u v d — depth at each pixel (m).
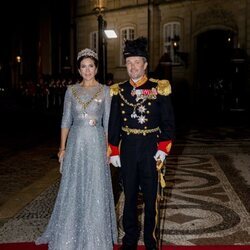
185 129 16.28
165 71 22.06
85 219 4.39
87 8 30.20
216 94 24.03
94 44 30.00
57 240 4.39
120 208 6.18
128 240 4.53
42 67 34.75
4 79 40.53
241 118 20.47
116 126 4.41
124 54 4.37
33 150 11.72
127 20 27.83
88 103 4.53
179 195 6.94
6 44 40.12
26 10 37.47
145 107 4.33
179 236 5.14
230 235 5.17
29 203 6.52
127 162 4.36
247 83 22.81
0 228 5.41
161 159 4.29
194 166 9.30
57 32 33.84
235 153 10.97
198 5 24.53
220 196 6.89
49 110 25.89
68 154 4.52
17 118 21.56
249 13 22.47
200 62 25.06
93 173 4.44
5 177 8.47
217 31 24.44
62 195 4.48
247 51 22.72
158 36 26.53
